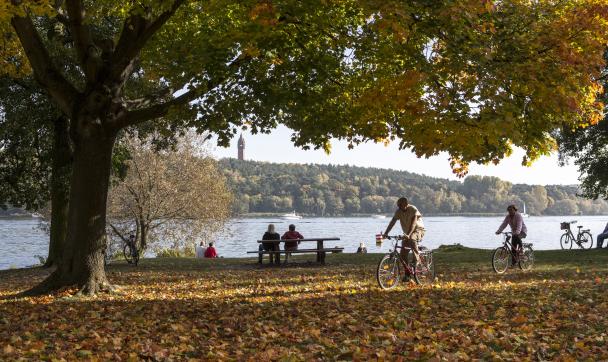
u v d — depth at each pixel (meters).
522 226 17.08
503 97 12.02
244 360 6.69
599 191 33.50
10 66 17.56
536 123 13.27
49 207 41.84
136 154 42.00
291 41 13.88
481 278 15.12
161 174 42.38
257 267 20.58
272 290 13.27
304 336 7.98
